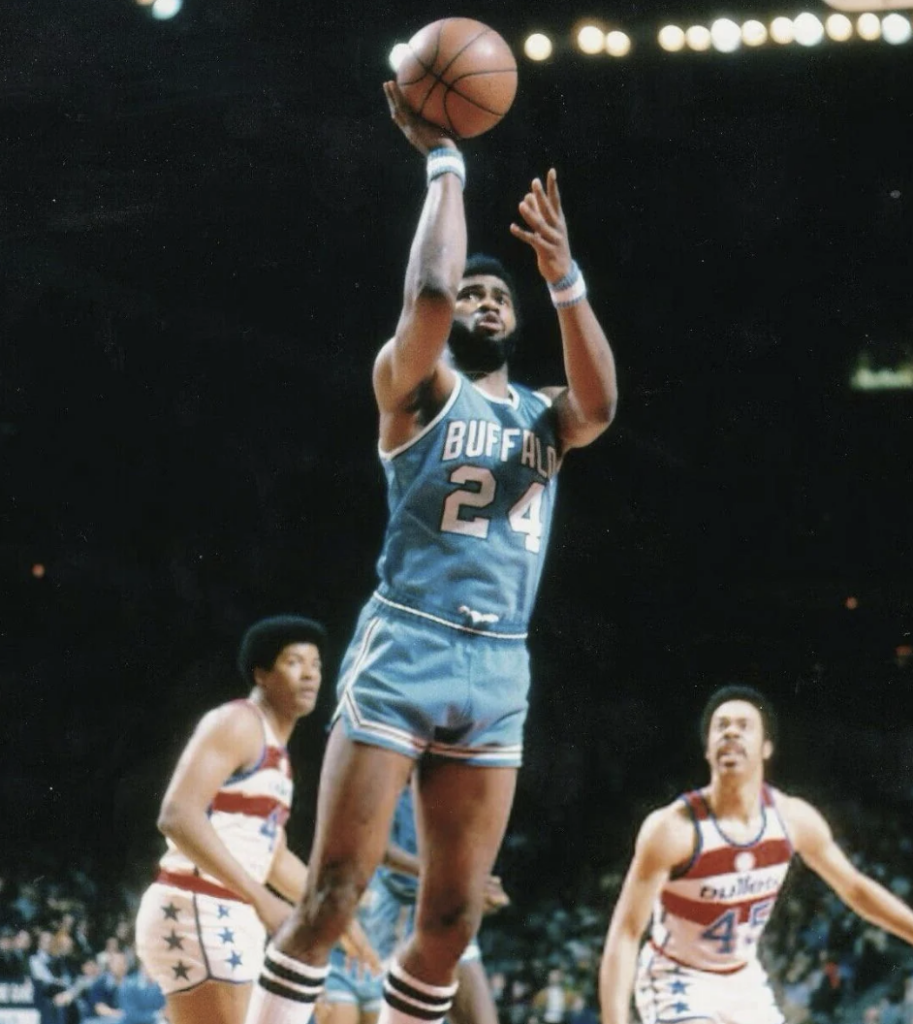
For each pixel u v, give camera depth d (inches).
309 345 1025.5
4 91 855.7
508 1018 729.0
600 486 1051.9
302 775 904.9
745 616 1037.8
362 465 1037.8
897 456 1032.8
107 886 916.6
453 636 179.8
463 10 791.7
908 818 932.0
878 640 1027.3
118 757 993.5
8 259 975.0
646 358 1026.7
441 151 188.4
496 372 192.2
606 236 964.0
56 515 1051.9
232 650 1022.4
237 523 1048.2
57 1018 711.1
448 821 183.5
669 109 874.1
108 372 1037.8
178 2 653.3
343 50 834.2
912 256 971.9
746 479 1047.0
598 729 994.1
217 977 246.5
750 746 281.4
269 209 948.6
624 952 273.9
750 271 990.4
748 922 283.1
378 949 286.2
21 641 1028.5
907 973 714.8
